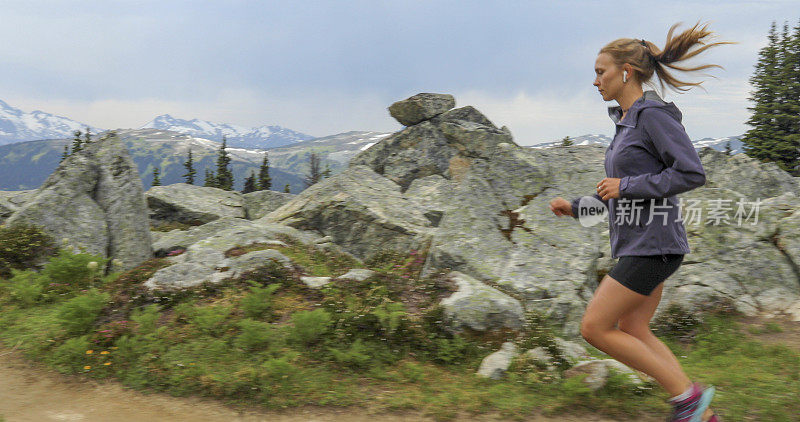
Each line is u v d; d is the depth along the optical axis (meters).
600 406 3.86
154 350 4.97
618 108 3.12
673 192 2.65
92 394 4.37
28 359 5.14
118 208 10.38
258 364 4.62
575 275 7.66
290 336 5.06
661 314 7.21
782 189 15.95
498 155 9.74
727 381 4.46
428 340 5.26
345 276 6.69
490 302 5.60
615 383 4.11
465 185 9.31
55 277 7.46
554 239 8.34
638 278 2.86
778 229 8.30
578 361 4.94
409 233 12.46
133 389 4.39
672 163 2.72
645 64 2.95
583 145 15.52
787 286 7.61
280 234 11.42
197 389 4.27
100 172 10.67
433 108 19.34
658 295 3.16
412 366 4.76
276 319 5.71
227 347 4.98
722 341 6.30
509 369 4.70
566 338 6.62
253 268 6.93
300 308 5.98
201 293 6.33
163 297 6.16
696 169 2.61
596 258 8.14
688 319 6.93
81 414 3.97
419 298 6.05
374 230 12.67
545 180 9.48
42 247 9.14
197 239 11.20
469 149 17.86
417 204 14.25
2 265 8.59
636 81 3.00
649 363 2.93
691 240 8.45
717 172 17.06
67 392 4.43
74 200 10.14
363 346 4.98
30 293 6.97
